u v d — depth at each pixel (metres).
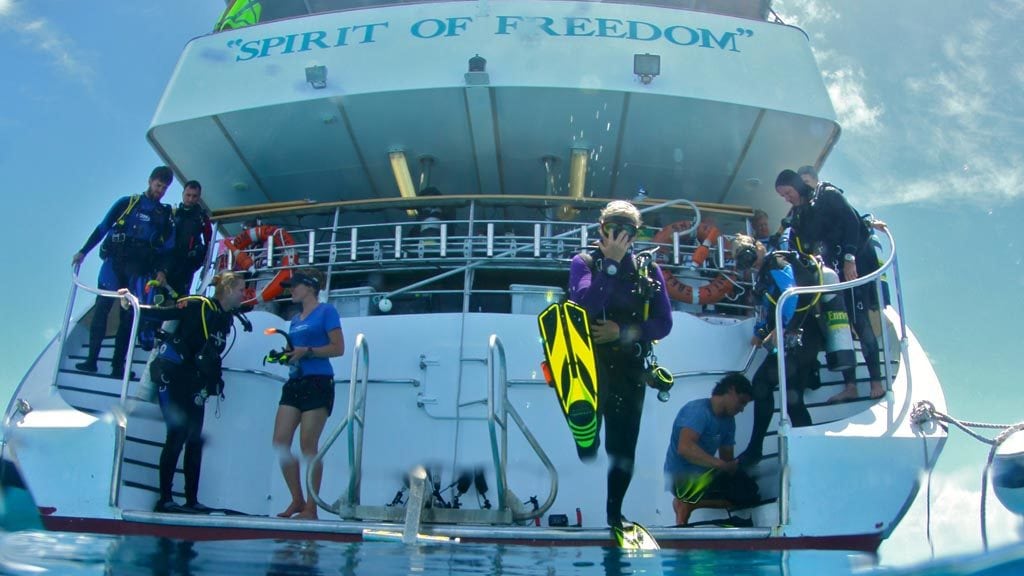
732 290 6.80
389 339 6.01
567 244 6.82
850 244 6.11
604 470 5.68
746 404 5.84
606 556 4.21
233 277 5.87
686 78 7.25
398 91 7.26
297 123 7.69
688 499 5.50
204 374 5.69
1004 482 4.91
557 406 5.80
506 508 4.86
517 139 7.91
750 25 7.55
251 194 8.76
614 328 4.57
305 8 8.55
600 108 7.46
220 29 8.80
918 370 5.63
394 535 4.47
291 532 4.63
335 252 6.71
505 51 7.29
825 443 4.83
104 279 6.74
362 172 8.41
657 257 6.86
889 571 3.84
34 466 5.09
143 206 6.95
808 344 5.80
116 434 5.06
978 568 3.73
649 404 5.88
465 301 6.25
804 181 6.56
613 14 7.45
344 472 5.82
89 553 3.92
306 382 5.55
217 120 7.59
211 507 5.86
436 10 7.52
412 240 6.83
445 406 5.84
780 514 4.71
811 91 7.40
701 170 8.29
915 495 4.85
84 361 6.50
